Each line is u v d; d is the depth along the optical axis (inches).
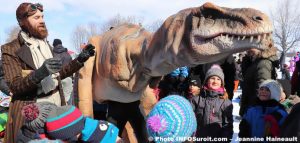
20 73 101.0
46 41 111.5
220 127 145.1
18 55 102.1
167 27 104.1
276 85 126.7
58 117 85.3
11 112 102.8
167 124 84.1
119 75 120.9
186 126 84.6
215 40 94.9
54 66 94.9
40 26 106.8
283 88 150.6
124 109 137.0
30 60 102.9
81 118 88.2
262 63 168.9
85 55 100.3
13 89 98.4
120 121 137.4
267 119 118.0
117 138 94.0
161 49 106.3
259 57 171.3
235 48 94.5
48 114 86.0
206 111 145.9
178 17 102.4
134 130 139.0
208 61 100.9
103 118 154.1
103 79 129.5
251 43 92.2
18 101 101.7
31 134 86.7
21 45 104.7
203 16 96.8
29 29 105.5
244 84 180.7
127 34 124.5
